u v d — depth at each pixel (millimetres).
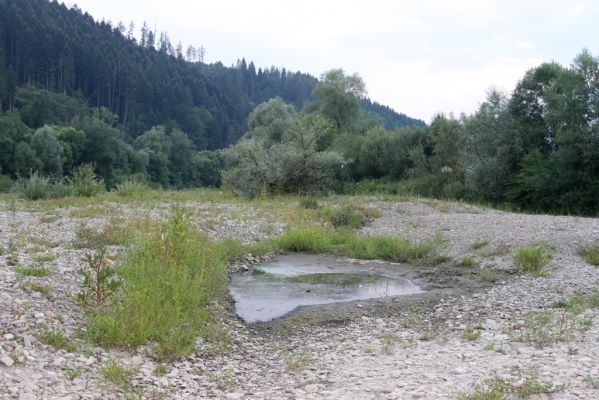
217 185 96062
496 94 34531
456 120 39719
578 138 28078
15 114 75688
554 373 5664
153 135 87688
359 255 15055
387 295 10742
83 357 5949
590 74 29188
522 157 32125
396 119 158750
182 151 91188
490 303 9781
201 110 119375
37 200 21797
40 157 58531
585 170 28094
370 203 25141
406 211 22859
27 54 97875
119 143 72812
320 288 11375
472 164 33906
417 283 11953
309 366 6648
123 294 7797
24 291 7484
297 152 29719
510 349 6801
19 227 13719
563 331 7371
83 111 93062
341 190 42188
